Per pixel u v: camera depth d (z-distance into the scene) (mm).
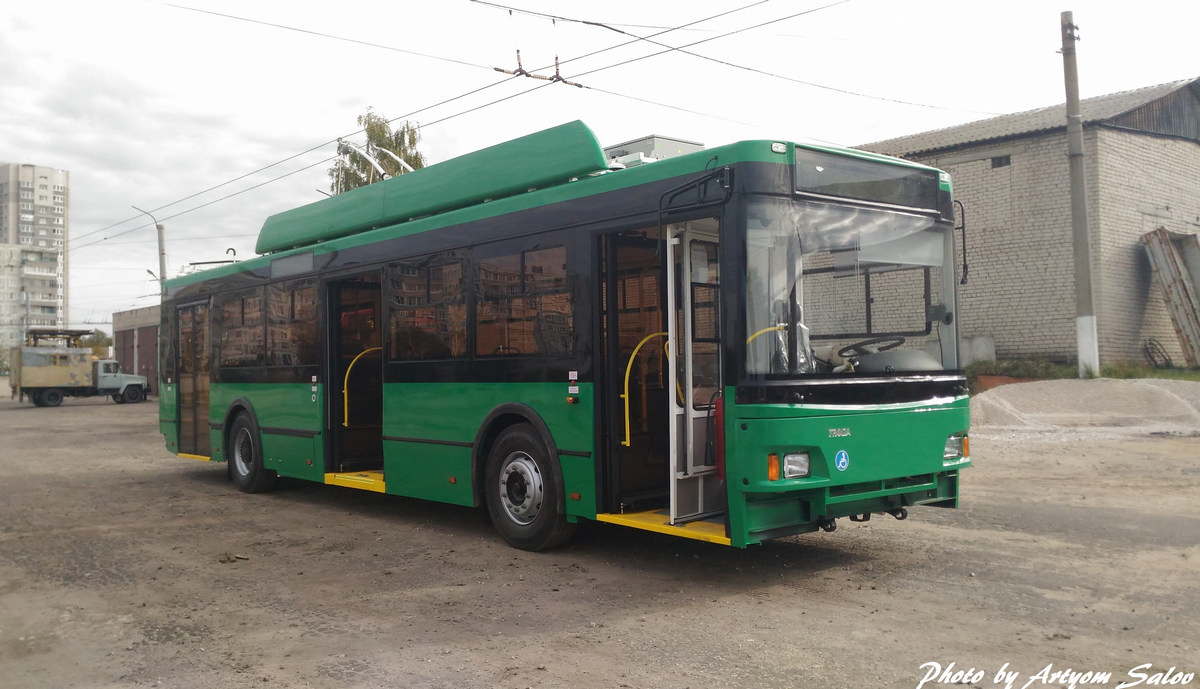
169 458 16875
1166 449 13031
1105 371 19594
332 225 10398
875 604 5844
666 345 7590
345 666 4863
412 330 9008
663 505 7438
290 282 11008
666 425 7605
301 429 10727
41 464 15953
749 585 6422
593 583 6590
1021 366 20734
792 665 4719
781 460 5895
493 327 8016
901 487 6605
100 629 5676
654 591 6320
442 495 8555
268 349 11469
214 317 12812
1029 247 21812
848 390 6211
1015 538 7793
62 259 117500
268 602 6242
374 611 5961
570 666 4777
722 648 5023
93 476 14031
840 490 6242
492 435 8164
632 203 6816
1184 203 23891
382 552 7891
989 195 22531
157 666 4941
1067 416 16438
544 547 7629
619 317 7195
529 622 5625
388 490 9266
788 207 6156
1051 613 5570
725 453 6094
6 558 7879
